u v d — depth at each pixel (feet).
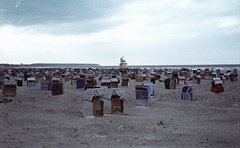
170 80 131.64
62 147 39.63
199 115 69.21
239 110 76.13
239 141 43.80
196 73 234.79
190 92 100.01
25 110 74.13
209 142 43.27
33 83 138.21
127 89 127.95
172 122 58.54
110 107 69.92
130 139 44.86
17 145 39.96
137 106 84.23
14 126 54.60
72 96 101.19
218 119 63.10
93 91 65.36
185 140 44.52
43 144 41.04
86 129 50.83
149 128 51.83
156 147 40.32
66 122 57.47
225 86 135.85
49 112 71.72
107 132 50.03
